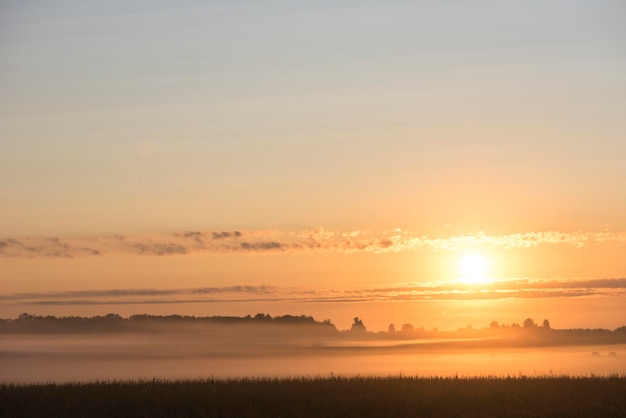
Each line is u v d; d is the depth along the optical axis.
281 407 37.66
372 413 35.84
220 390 44.09
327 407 37.31
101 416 35.78
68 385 47.69
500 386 45.41
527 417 34.81
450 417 34.81
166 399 40.03
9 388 45.44
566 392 42.19
